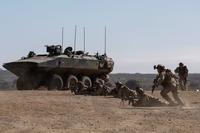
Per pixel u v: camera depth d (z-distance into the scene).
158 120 28.69
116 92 51.00
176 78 39.66
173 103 39.50
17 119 28.41
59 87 75.38
